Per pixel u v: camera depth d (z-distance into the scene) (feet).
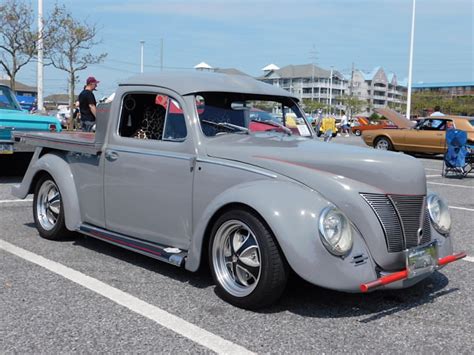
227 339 11.27
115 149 16.11
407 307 13.41
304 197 12.06
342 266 11.73
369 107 341.00
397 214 12.70
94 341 11.07
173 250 14.40
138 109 16.38
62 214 18.28
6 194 27.86
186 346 10.91
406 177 13.00
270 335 11.51
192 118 14.44
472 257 18.53
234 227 13.03
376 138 64.54
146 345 10.92
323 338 11.45
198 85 14.83
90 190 17.16
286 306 13.16
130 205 15.74
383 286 12.26
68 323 11.93
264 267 12.17
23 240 18.95
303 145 14.28
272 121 16.30
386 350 10.98
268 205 12.02
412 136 61.21
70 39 76.54
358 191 12.38
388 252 12.41
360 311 13.03
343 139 96.89
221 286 13.26
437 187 37.09
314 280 11.59
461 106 253.44
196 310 12.78
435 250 13.16
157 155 14.88
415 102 264.31
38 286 14.24
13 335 11.29
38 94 68.44
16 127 30.19
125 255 17.33
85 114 36.52
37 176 19.30
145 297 13.57
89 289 14.07
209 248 13.47
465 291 14.76
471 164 44.29
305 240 11.61
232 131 15.02
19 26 64.49
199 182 13.87
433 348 11.12
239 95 15.62
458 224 24.25
